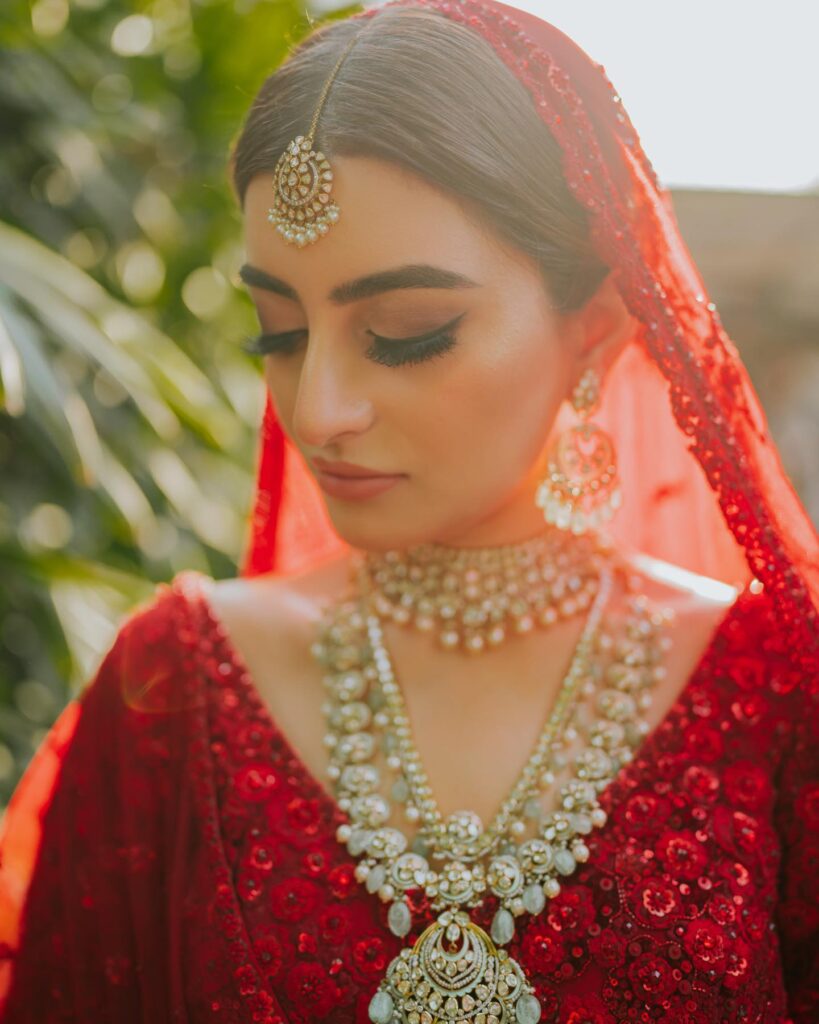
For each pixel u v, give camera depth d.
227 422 2.00
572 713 0.95
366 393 0.84
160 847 0.98
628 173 0.92
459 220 0.81
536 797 0.92
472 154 0.80
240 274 0.89
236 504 2.04
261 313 0.89
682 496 1.09
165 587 1.11
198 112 2.22
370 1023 0.85
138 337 1.73
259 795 0.94
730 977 0.85
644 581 1.03
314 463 0.88
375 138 0.79
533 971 0.86
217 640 1.03
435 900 0.88
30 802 1.07
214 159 2.20
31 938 1.01
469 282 0.81
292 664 1.01
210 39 2.21
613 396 1.08
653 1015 0.85
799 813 0.93
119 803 1.01
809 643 0.90
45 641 1.71
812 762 0.93
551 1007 0.85
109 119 2.09
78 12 2.16
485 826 0.92
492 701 0.97
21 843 1.06
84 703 1.05
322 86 0.82
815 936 0.93
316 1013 0.86
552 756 0.93
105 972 0.98
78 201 2.05
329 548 1.19
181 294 2.20
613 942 0.86
